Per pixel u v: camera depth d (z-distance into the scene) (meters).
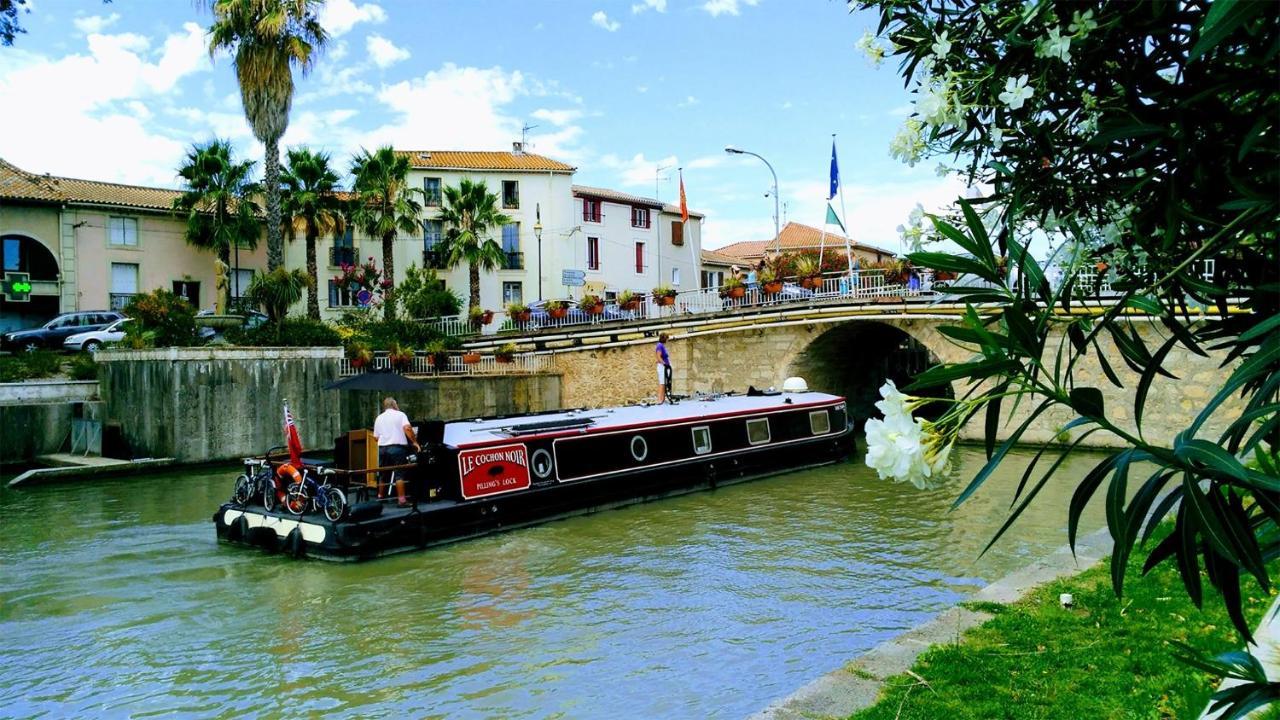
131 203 35.56
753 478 19.70
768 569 12.28
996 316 2.31
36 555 13.51
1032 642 6.76
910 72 2.80
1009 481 18.83
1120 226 2.56
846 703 5.73
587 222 47.94
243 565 12.86
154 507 17.48
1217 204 2.24
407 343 33.25
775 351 28.86
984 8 2.48
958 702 5.64
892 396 2.09
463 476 14.34
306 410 24.95
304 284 30.39
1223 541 1.78
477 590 11.52
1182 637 6.66
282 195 36.59
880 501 17.22
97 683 8.63
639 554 13.28
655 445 17.83
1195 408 20.86
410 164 39.34
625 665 8.82
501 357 31.62
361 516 13.07
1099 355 2.39
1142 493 1.94
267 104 30.53
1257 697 2.03
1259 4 1.54
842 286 28.30
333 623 10.30
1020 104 2.30
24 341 29.91
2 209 33.09
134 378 23.33
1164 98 2.20
